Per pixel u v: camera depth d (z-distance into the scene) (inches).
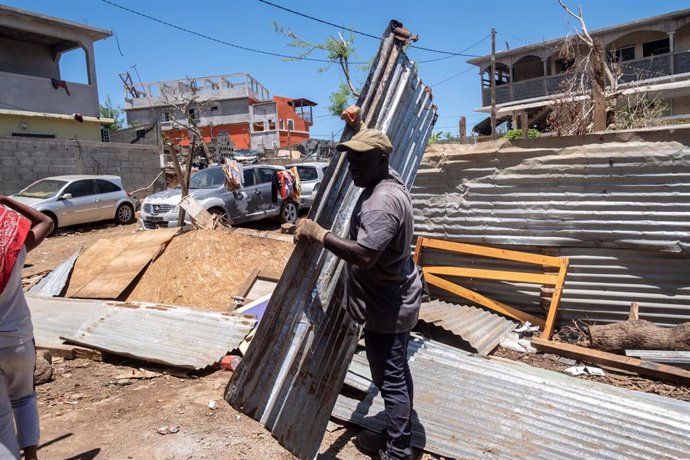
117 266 288.5
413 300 113.6
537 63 1168.8
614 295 210.2
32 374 108.0
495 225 228.4
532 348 195.8
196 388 171.0
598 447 123.1
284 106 2187.5
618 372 177.5
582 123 331.9
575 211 212.4
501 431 131.5
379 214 102.7
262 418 111.5
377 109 138.2
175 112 2087.8
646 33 994.7
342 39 868.0
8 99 801.6
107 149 737.6
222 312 219.6
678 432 127.5
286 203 547.8
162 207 453.7
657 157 197.2
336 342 125.3
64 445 134.0
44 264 402.6
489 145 226.5
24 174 643.5
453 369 161.8
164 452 129.5
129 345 197.8
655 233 200.2
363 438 131.3
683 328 177.3
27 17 826.2
